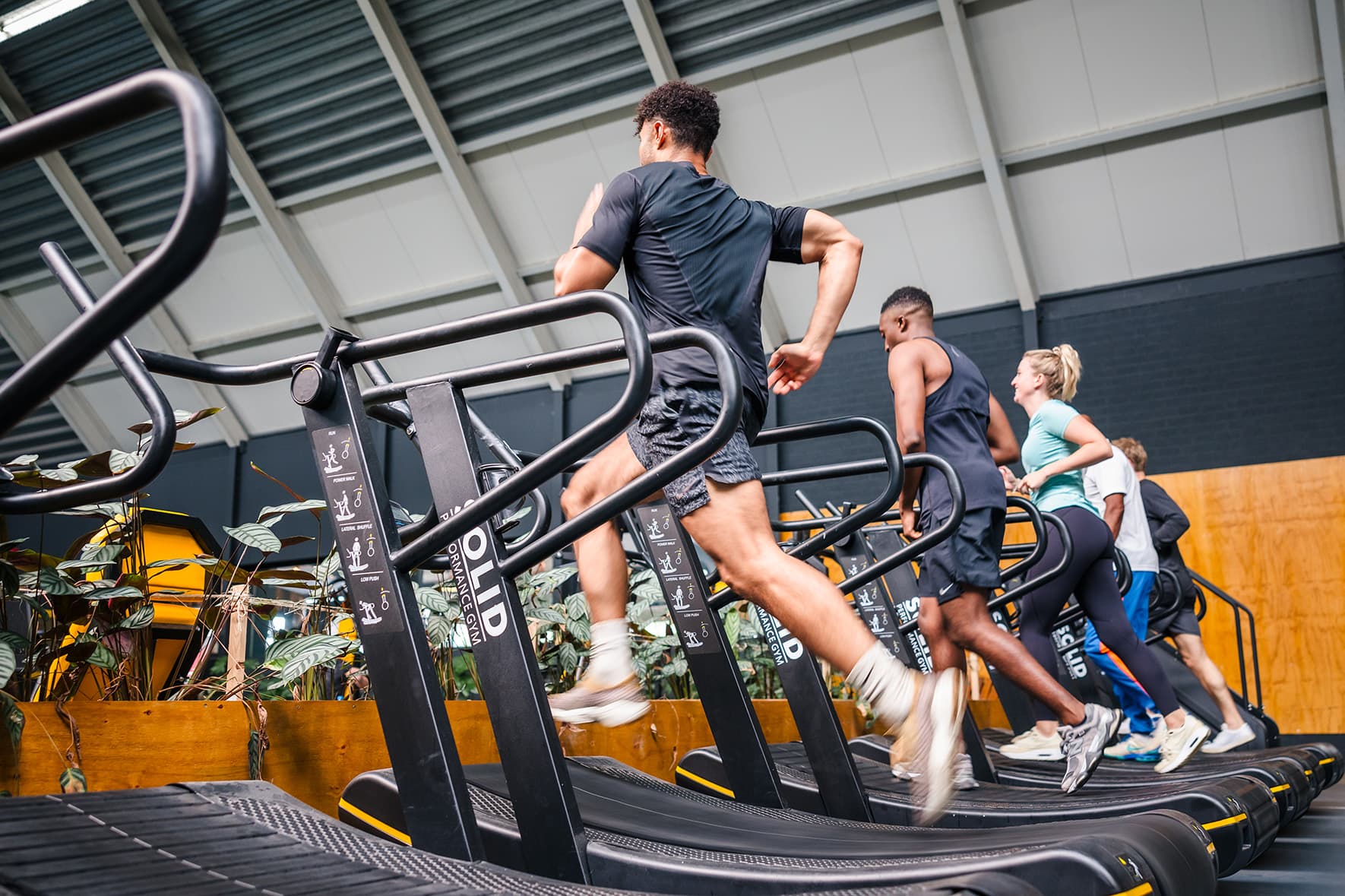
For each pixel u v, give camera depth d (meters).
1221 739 4.21
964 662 2.43
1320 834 2.96
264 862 1.03
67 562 1.83
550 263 9.24
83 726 1.59
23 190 9.84
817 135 8.27
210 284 10.15
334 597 2.62
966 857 1.15
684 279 1.57
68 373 0.67
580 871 1.30
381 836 1.48
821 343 1.76
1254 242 7.86
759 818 1.77
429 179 9.10
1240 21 7.18
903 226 8.45
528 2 8.12
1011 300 8.51
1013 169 8.00
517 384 9.95
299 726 1.91
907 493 2.49
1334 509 6.76
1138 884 1.11
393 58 8.34
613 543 1.78
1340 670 6.57
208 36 8.80
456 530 1.28
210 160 0.61
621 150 8.59
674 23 8.05
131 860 0.98
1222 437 7.79
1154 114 7.61
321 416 1.39
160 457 1.14
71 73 9.20
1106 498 3.80
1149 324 8.15
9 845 0.95
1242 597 6.85
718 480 1.44
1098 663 4.14
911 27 7.62
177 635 2.43
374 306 9.89
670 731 2.86
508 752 1.36
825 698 2.31
